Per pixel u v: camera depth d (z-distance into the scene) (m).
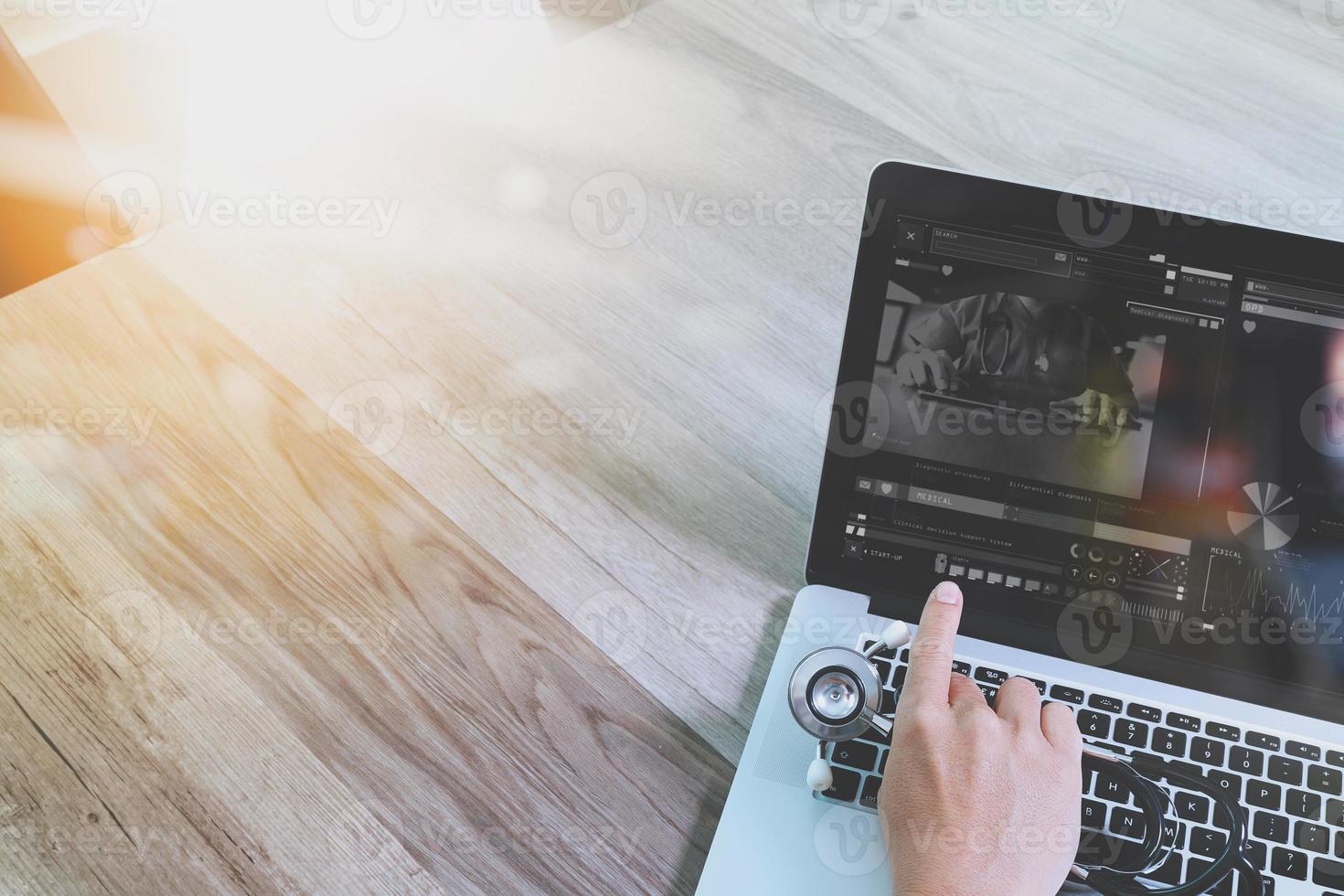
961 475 0.59
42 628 0.61
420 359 0.69
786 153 0.74
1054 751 0.53
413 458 0.66
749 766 0.55
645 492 0.66
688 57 0.76
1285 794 0.55
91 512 0.64
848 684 0.55
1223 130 0.74
